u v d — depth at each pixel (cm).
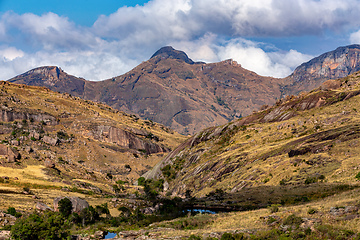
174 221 8769
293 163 14450
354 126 14900
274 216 6444
